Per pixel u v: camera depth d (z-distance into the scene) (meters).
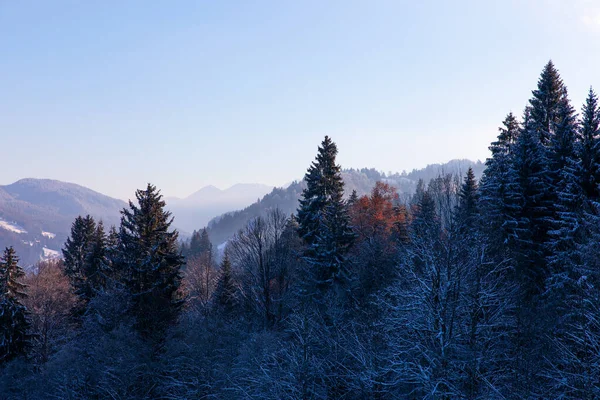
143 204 32.28
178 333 30.30
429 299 18.84
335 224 34.34
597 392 15.46
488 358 18.02
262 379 25.50
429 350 18.00
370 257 34.28
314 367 24.31
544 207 26.22
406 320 20.84
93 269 41.16
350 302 30.81
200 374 27.48
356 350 23.73
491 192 29.02
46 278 47.88
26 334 37.31
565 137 27.42
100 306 30.44
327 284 31.34
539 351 18.09
